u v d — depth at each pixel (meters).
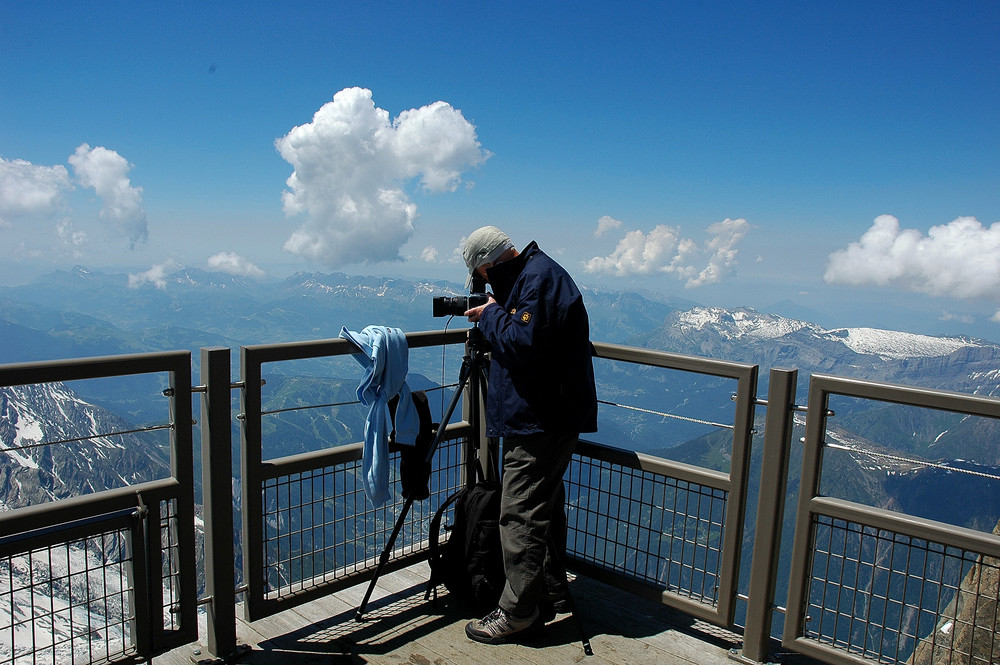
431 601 3.29
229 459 2.64
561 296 2.57
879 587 2.50
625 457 3.13
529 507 2.75
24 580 2.20
